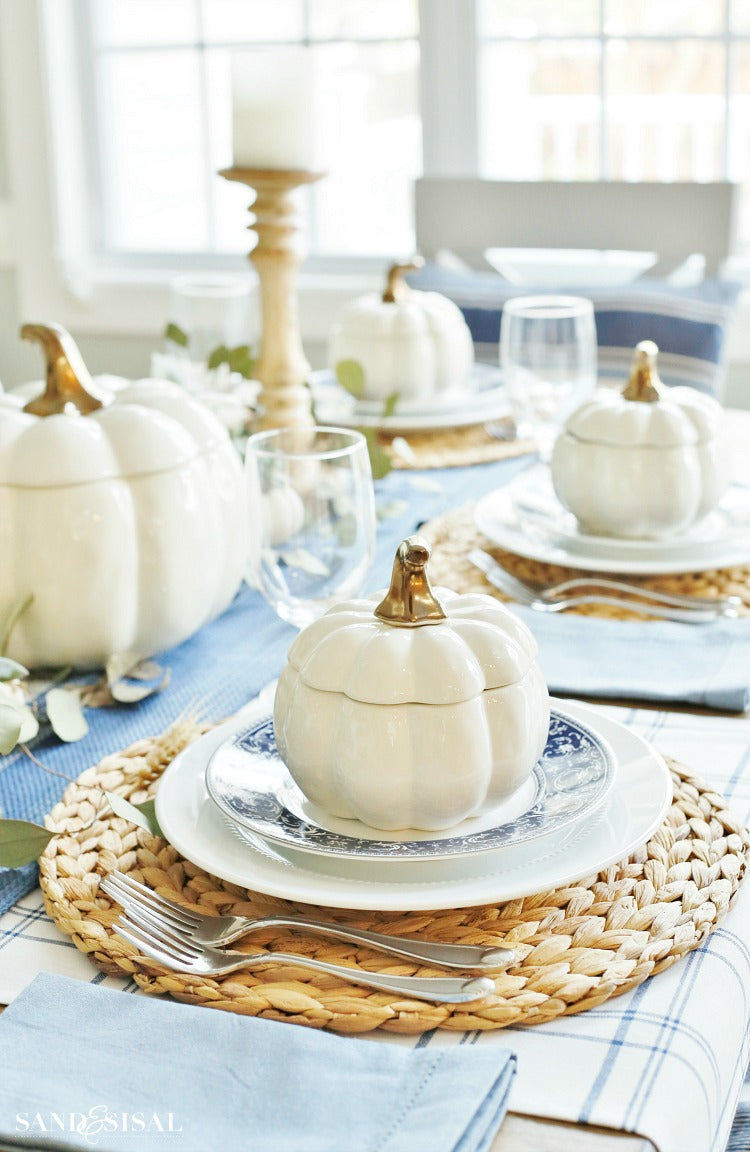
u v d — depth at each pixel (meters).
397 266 1.49
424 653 0.59
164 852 0.64
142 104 2.71
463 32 2.42
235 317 1.43
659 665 0.86
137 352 2.73
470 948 0.54
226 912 0.59
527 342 1.27
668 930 0.55
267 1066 0.47
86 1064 0.47
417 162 2.55
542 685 0.63
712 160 2.39
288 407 1.24
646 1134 0.45
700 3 2.31
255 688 0.86
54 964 0.56
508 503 1.19
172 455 0.88
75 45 2.68
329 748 0.60
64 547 0.84
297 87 1.16
